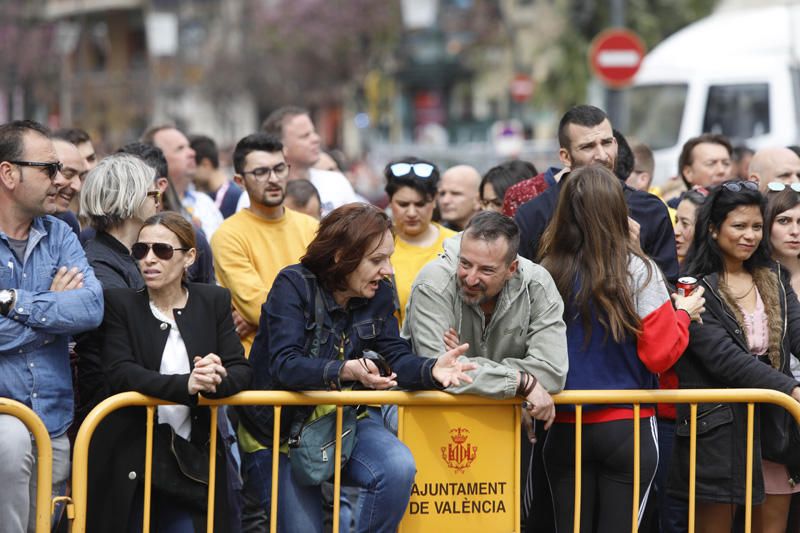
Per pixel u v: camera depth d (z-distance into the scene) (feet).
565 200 39.50
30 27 199.72
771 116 100.32
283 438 38.29
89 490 36.17
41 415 36.86
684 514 45.57
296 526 38.42
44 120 205.26
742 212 41.73
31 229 38.17
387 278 39.63
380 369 37.50
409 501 38.17
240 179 49.60
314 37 291.79
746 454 40.09
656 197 45.21
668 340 38.65
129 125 314.35
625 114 108.99
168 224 37.35
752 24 104.47
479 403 38.32
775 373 40.01
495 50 312.91
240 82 306.14
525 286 38.55
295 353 36.88
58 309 36.09
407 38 326.85
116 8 337.72
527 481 41.93
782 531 43.29
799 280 46.44
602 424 39.01
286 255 49.80
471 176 60.44
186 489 36.94
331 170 70.64
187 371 37.50
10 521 35.40
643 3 193.47
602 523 39.40
